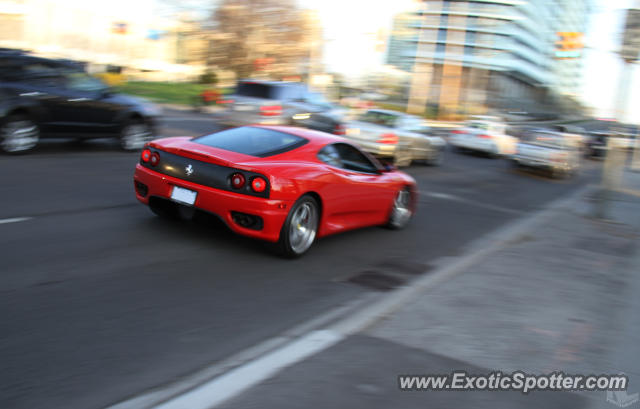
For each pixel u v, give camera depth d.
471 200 10.65
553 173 17.39
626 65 9.86
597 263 6.25
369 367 3.17
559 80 118.50
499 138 21.17
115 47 57.94
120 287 4.08
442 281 5.02
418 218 8.25
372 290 4.70
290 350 3.31
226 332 3.54
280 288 4.49
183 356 3.14
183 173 5.09
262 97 15.46
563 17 102.75
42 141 11.02
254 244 5.62
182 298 4.02
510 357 3.48
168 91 40.69
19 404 2.51
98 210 6.29
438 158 16.69
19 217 5.62
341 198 5.71
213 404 2.64
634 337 4.04
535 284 5.15
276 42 43.38
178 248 5.20
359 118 15.20
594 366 3.48
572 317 4.34
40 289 3.85
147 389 2.75
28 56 9.27
